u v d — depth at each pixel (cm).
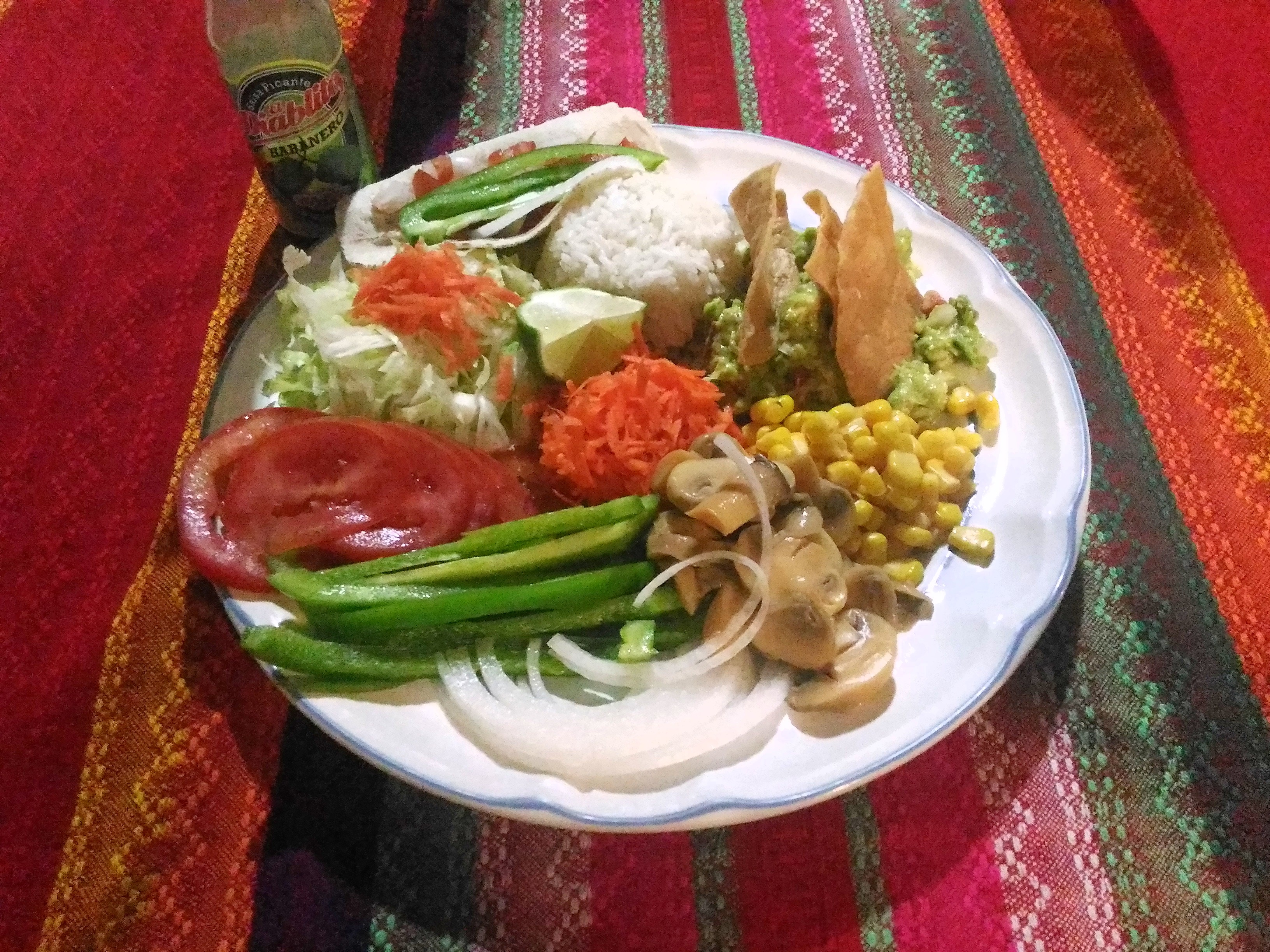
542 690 28
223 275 38
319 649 28
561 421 34
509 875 27
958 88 45
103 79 44
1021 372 34
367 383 35
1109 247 39
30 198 40
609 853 27
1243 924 26
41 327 36
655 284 37
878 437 32
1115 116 43
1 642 30
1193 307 37
